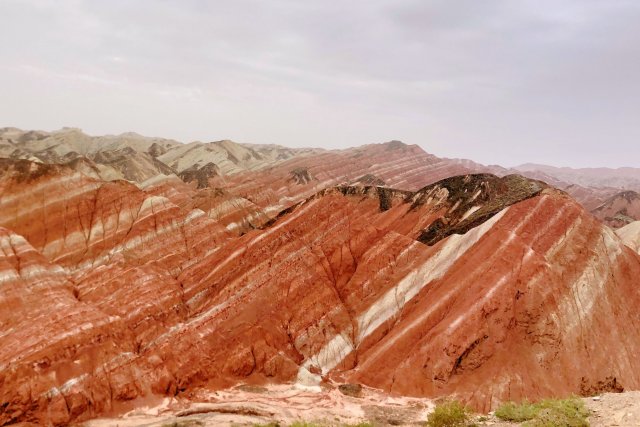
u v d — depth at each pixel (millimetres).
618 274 47125
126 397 37406
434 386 39375
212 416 34656
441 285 48406
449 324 42156
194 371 41125
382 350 44219
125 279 50594
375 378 42000
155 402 37969
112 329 42031
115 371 38562
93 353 38844
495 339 40875
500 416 25156
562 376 39031
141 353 42344
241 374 42625
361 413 35656
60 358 37344
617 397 23047
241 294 51188
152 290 49438
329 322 49188
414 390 39594
